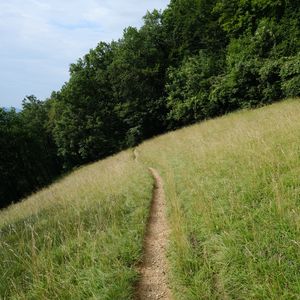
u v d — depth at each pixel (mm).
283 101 20625
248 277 4156
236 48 28938
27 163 38688
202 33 37500
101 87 44219
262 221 5133
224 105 27797
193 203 7035
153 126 39625
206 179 8297
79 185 12578
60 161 53531
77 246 5820
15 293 4719
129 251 5496
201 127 21484
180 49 39250
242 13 30812
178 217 6480
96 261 5289
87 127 42188
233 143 10164
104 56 47562
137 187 10102
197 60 33000
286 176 6254
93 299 4359
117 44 47438
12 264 5672
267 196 5895
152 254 5641
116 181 11477
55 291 4633
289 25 25719
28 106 57375
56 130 45906
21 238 6797
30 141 41031
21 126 41812
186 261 4891
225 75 28969
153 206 8406
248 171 7285
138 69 39094
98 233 6141
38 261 5277
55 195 12062
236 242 4879
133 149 30125
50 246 5781
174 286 4570
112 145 41875
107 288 4496
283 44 24328
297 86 20125
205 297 4152
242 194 6211
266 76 22703
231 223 5453
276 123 11000
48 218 8062
